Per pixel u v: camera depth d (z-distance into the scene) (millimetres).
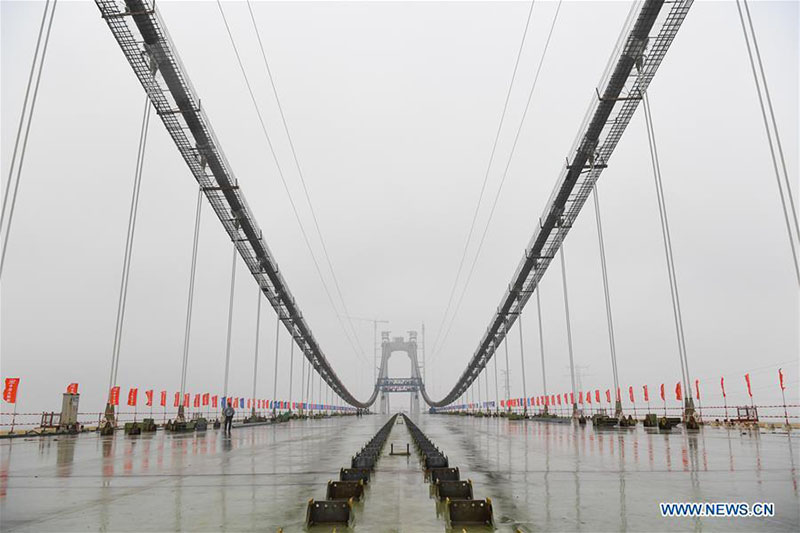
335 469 12727
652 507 7828
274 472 12156
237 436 29344
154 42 32844
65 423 34500
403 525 6898
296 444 22266
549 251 55875
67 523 7047
